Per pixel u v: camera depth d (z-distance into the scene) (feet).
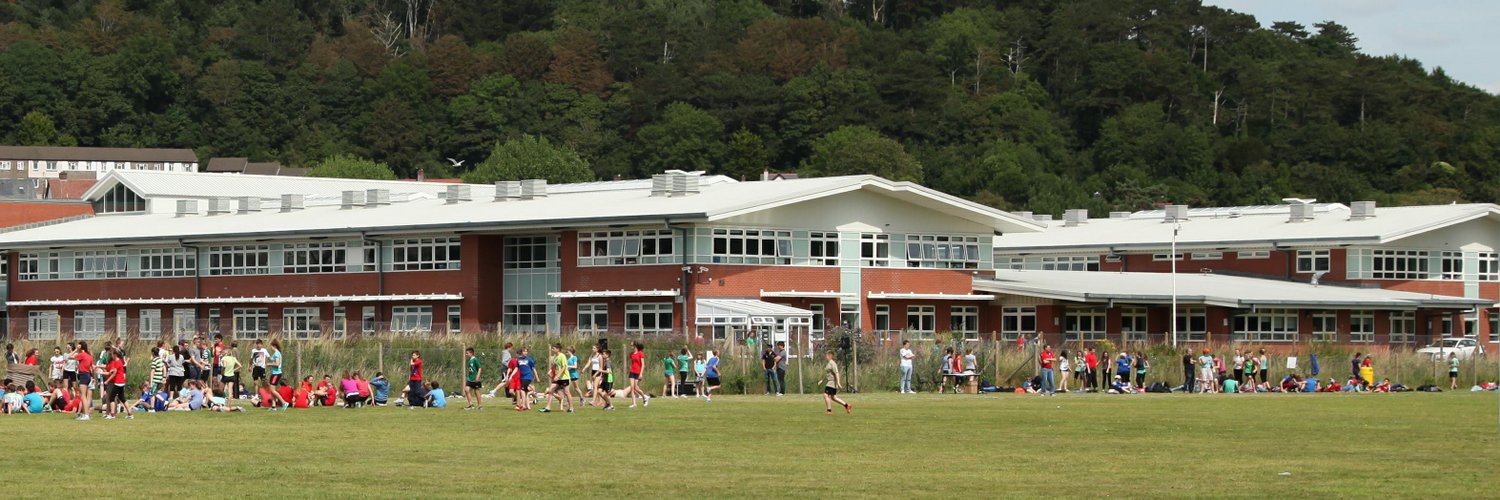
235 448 123.03
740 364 221.66
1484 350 313.12
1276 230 378.73
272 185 449.06
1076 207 648.79
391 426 147.13
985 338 314.14
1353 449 125.39
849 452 121.39
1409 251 365.40
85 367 154.51
